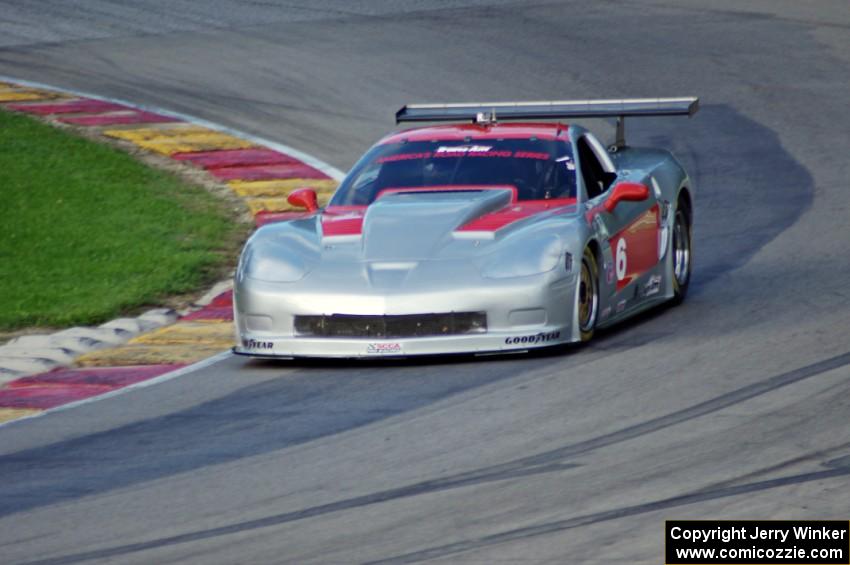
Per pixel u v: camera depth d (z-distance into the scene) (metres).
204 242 47.06
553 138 34.25
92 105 68.12
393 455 23.55
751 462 21.62
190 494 22.19
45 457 25.23
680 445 22.86
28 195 53.25
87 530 20.75
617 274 32.47
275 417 26.80
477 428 24.84
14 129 63.22
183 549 19.52
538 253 29.80
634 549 18.22
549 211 31.69
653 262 34.56
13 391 31.12
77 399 29.91
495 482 21.59
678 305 35.44
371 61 75.06
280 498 21.61
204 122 64.69
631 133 61.09
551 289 29.52
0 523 21.39
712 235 44.59
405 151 34.72
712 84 68.75
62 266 44.47
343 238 31.17
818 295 35.00
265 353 30.58
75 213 50.97
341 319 29.70
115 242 47.16
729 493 20.20
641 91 67.75
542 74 71.38
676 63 73.06
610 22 83.38
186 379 30.94
